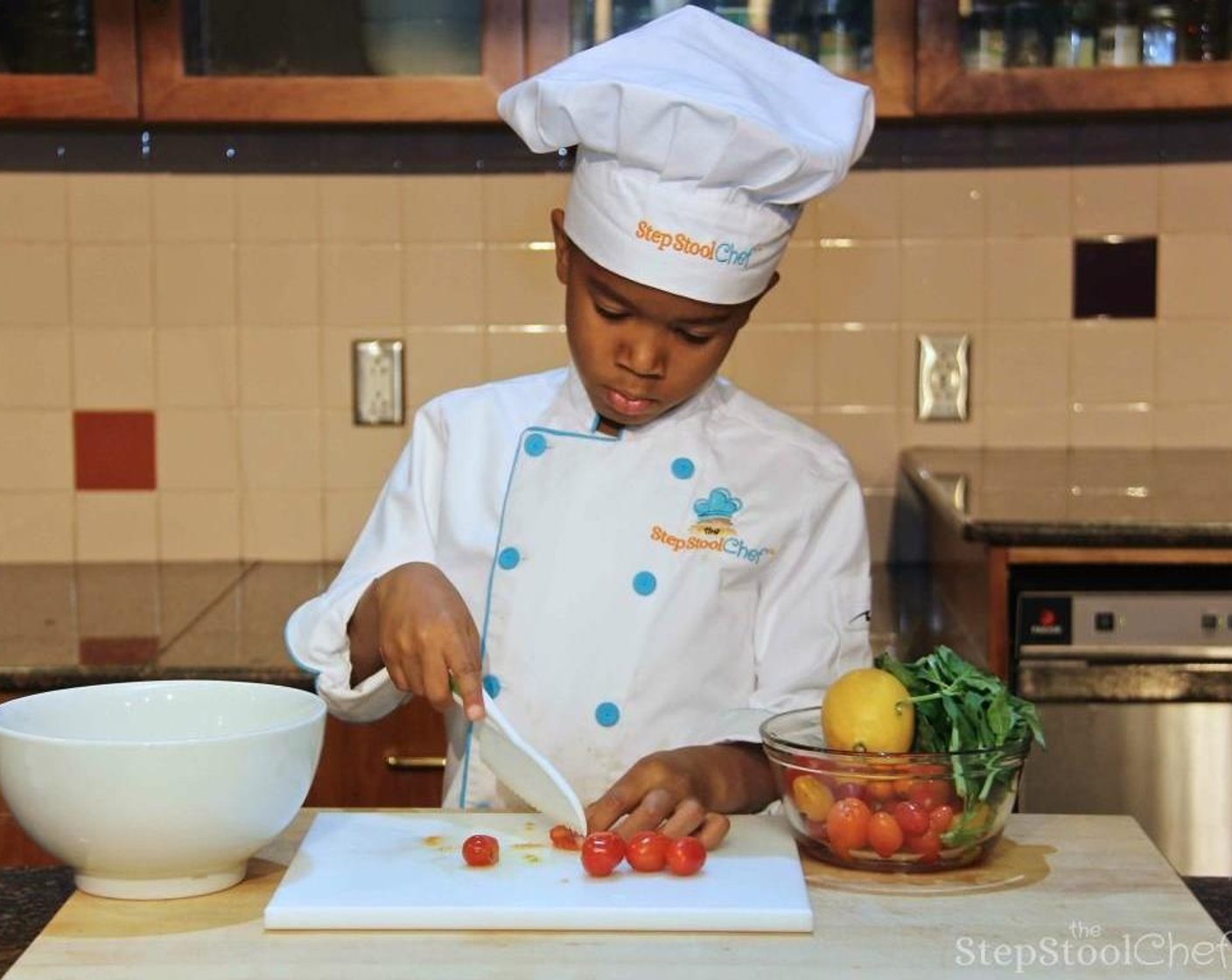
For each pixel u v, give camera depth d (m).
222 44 2.21
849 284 2.49
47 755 0.90
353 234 2.47
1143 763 1.96
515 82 2.20
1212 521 1.90
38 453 2.49
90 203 2.45
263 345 2.48
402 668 1.13
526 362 2.49
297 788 0.95
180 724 1.03
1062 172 2.47
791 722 1.11
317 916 0.90
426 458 1.40
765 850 1.02
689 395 1.25
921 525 2.52
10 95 2.19
